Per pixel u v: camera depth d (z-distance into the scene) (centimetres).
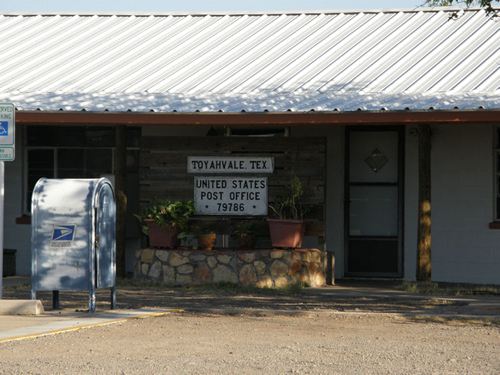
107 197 1282
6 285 1678
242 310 1301
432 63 1831
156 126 1867
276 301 1438
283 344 1015
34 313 1234
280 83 1797
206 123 1623
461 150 1772
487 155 1758
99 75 1894
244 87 1788
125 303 1391
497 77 1731
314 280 1688
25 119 1647
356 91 1717
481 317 1249
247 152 1727
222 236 1752
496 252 1747
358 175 1844
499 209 1767
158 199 1750
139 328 1122
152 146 1758
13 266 1881
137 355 937
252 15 2198
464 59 1831
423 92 1689
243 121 1614
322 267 1711
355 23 2084
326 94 1711
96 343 1008
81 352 952
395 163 1833
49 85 1838
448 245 1775
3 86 1839
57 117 1645
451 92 1675
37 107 1652
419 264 1631
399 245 1827
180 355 938
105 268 1281
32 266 1254
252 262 1641
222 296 1499
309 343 1024
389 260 1833
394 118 1569
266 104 1647
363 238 1841
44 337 1045
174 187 1750
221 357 929
